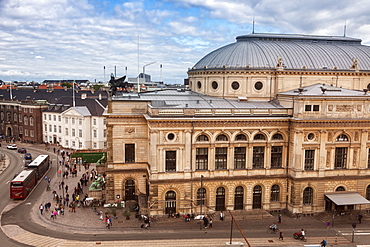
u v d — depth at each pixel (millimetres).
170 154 61875
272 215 64562
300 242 53469
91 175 91062
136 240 53375
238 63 73312
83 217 62531
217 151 63719
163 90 85375
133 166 68438
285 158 65625
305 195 64875
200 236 55125
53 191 73250
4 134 160750
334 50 78562
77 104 135000
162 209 62188
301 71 71500
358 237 55719
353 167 65750
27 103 146125
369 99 63969
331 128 63469
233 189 64562
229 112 63156
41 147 134375
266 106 67750
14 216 62750
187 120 60500
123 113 67000
